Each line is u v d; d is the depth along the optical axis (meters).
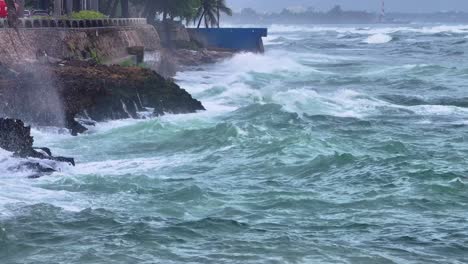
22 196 33.81
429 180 37.78
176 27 121.44
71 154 44.03
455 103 70.94
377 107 66.19
